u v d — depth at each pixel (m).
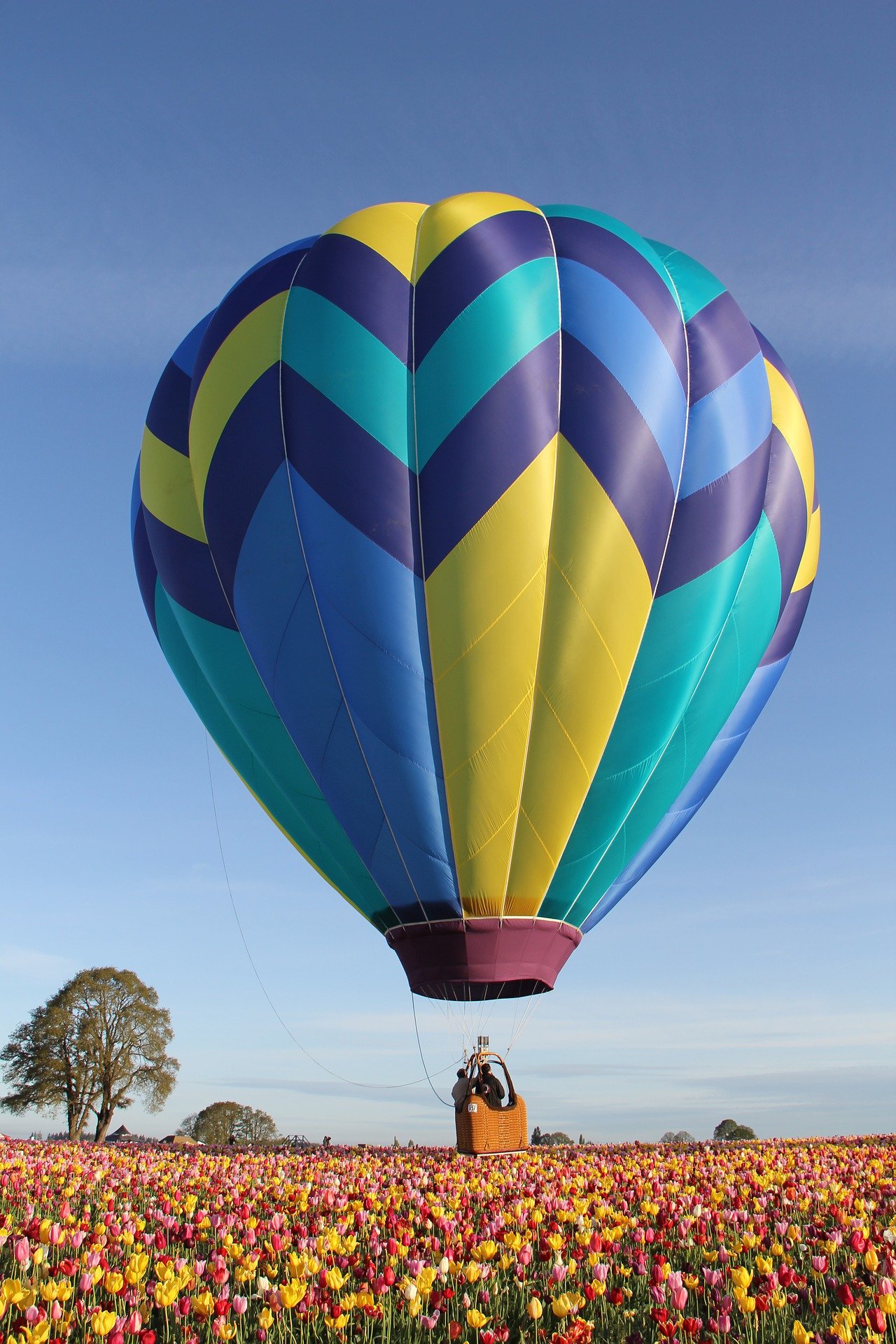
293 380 17.67
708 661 18.41
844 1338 5.89
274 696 17.73
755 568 19.11
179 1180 14.48
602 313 17.77
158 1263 7.74
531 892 17.22
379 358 17.38
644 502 17.12
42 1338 5.57
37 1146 20.89
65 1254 8.55
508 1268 8.23
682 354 18.38
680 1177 14.32
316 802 18.14
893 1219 10.82
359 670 16.78
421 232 18.88
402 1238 9.25
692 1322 6.16
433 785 16.88
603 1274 7.32
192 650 19.72
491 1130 18.19
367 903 18.14
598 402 17.17
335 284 18.11
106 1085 57.03
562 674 16.73
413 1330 6.88
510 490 16.67
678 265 19.81
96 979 58.09
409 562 16.73
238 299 19.16
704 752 18.89
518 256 18.12
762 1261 7.21
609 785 17.45
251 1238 8.62
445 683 16.64
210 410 18.41
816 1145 21.55
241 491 17.73
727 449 18.23
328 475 17.00
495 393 16.97
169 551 19.53
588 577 16.73
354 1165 16.83
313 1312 6.62
